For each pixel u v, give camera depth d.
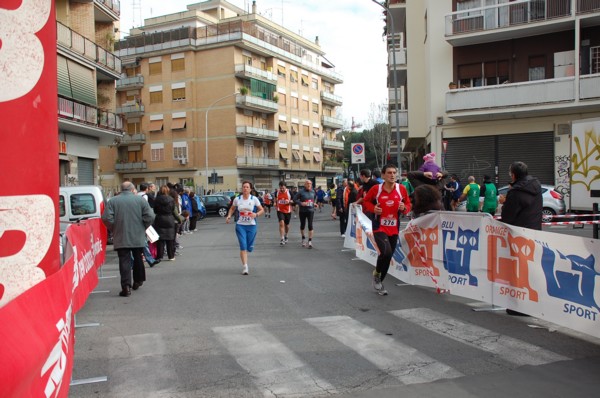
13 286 2.98
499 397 4.06
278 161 60.62
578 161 13.66
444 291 7.98
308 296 8.00
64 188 14.87
